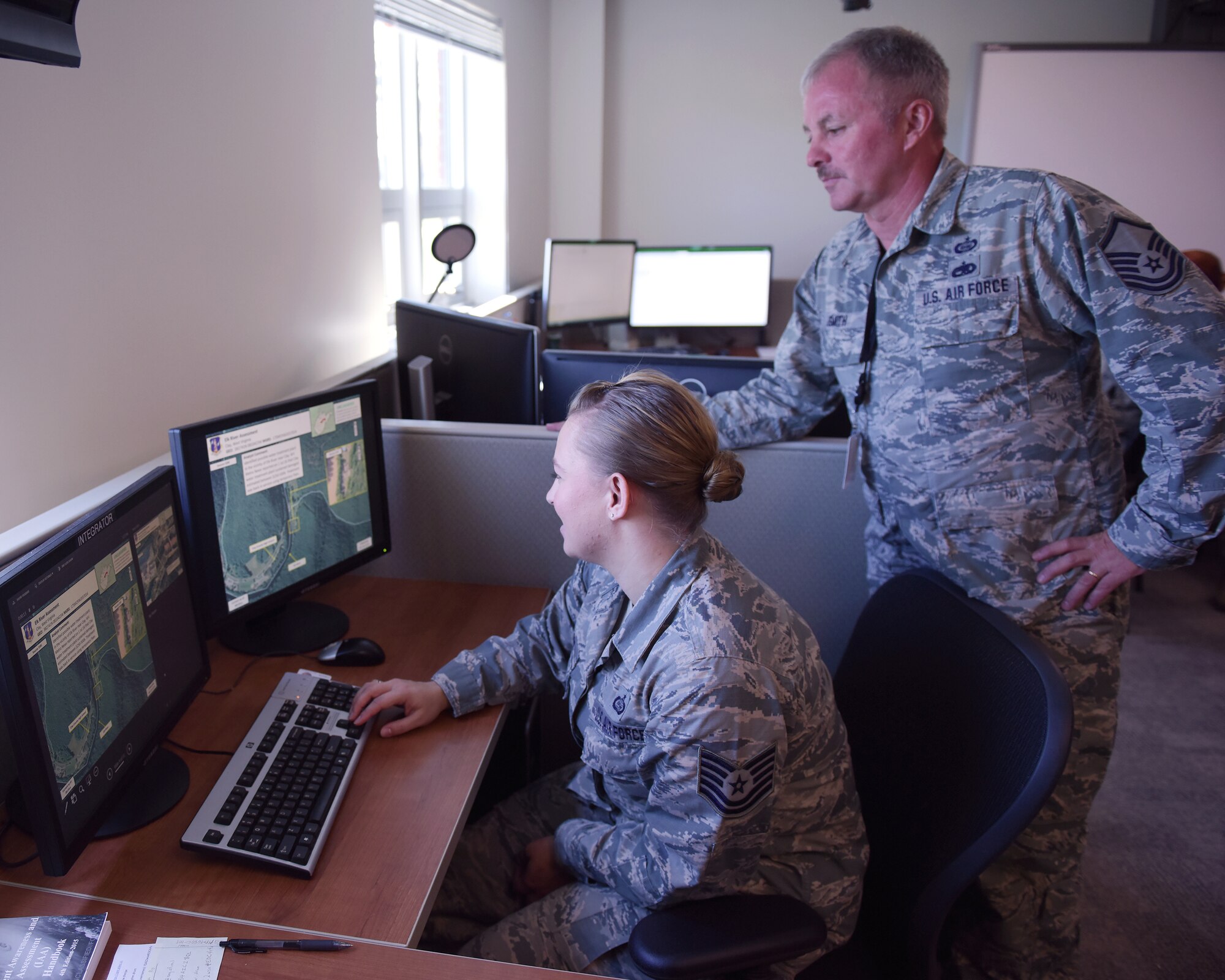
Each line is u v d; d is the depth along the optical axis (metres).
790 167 4.87
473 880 1.27
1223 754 2.34
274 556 1.33
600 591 1.17
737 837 0.95
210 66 1.68
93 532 0.90
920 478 1.38
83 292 1.39
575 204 4.73
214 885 0.92
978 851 0.95
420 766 1.13
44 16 0.92
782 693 0.99
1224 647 2.92
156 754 1.11
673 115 4.84
